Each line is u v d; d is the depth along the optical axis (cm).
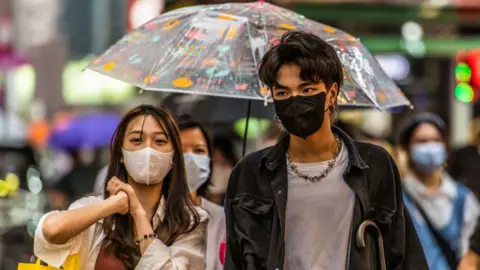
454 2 2984
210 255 1116
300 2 2727
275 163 883
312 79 845
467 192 1473
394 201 888
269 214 879
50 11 4572
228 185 910
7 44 4409
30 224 2091
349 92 1080
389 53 3114
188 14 1134
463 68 2959
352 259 855
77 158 2653
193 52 1080
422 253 903
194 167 1197
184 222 952
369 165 888
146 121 951
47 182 2698
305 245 863
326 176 876
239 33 1096
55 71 3919
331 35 1111
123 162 959
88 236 930
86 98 4484
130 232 934
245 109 1509
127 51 1094
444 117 3422
